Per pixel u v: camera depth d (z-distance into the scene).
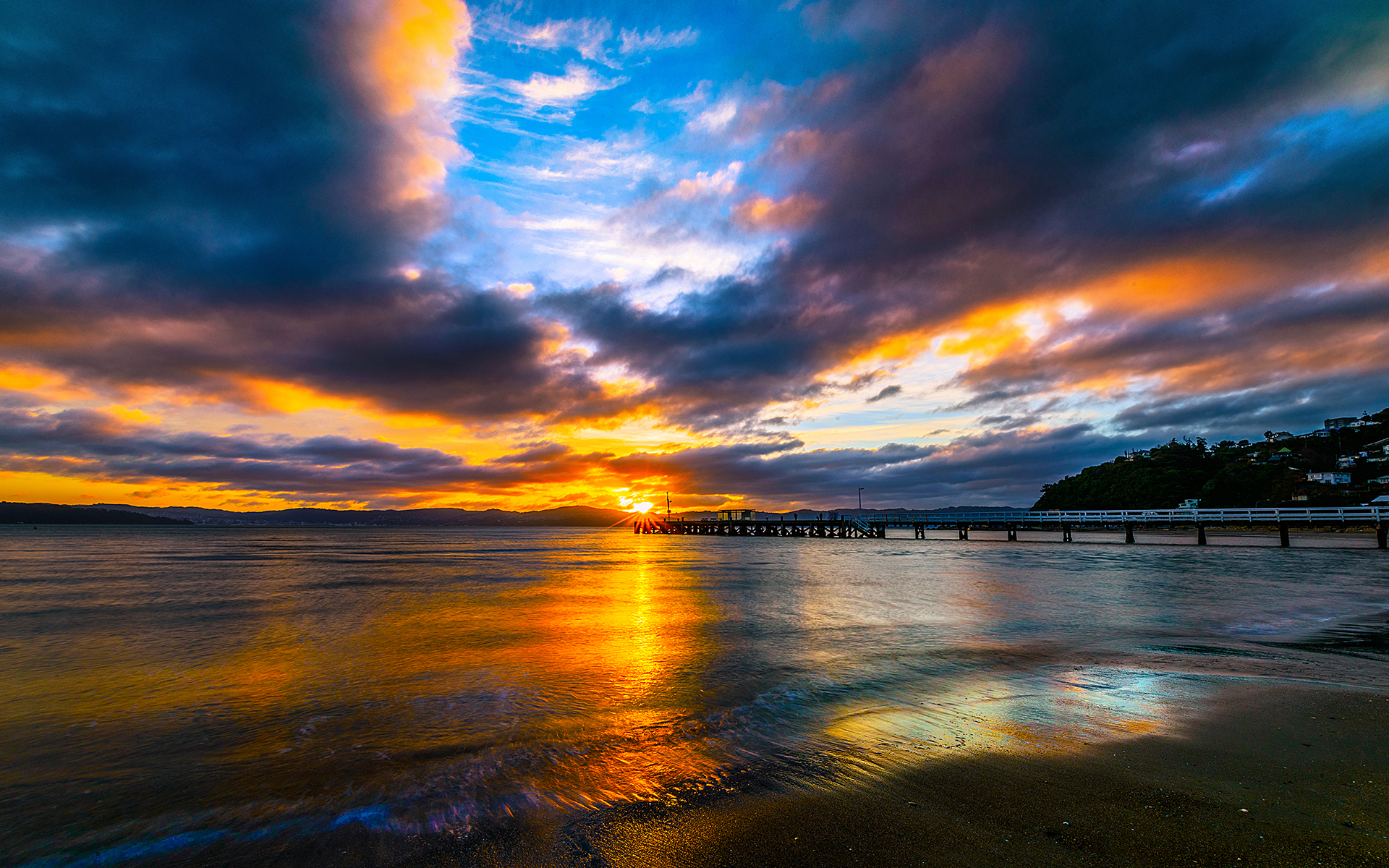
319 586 29.30
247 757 7.46
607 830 5.31
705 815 5.50
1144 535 77.06
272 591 26.95
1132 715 8.11
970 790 5.82
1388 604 19.48
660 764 6.87
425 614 19.56
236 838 5.46
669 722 8.47
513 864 4.82
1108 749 6.82
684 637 15.02
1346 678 10.15
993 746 7.04
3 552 63.53
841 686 10.13
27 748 7.82
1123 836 4.84
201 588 28.25
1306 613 17.64
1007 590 24.38
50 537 120.56
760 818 5.39
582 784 6.38
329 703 9.70
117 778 6.88
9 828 5.73
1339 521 45.69
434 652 13.51
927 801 5.61
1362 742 6.93
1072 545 60.75
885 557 50.72
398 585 29.53
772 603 21.70
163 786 6.64
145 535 141.75
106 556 56.25
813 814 5.43
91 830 5.69
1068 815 5.23
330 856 5.10
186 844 5.39
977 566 37.59
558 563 48.12
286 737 8.14
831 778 6.26
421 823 5.61
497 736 8.05
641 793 6.07
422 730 8.34
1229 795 5.57
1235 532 82.75
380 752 7.52
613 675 11.30
